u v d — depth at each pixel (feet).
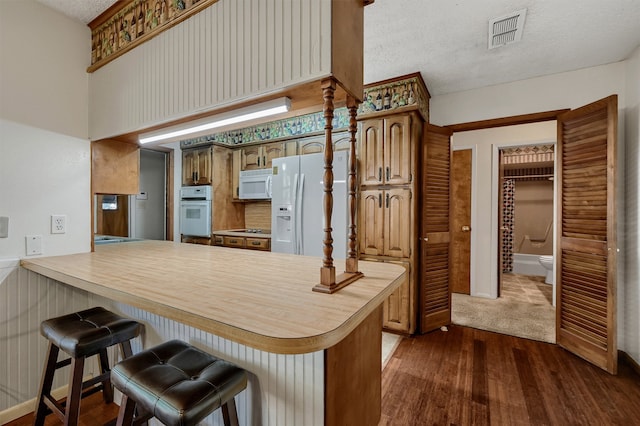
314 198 9.87
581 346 7.67
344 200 9.40
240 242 12.32
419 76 8.88
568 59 7.91
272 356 4.01
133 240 9.22
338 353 3.78
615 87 8.00
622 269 7.79
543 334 9.21
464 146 12.98
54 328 4.69
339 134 10.59
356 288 3.88
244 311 3.02
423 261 9.29
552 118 8.89
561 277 8.33
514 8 5.94
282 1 3.87
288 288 3.86
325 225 3.74
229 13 4.41
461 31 6.72
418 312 9.46
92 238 6.89
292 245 10.23
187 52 4.96
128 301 3.64
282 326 2.66
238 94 4.32
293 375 3.84
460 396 6.15
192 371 3.67
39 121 6.01
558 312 8.41
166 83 5.28
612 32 6.70
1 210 5.54
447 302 9.94
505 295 13.15
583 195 7.71
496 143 12.44
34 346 5.90
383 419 5.47
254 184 12.60
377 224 9.53
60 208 6.33
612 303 6.94
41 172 6.05
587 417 5.52
